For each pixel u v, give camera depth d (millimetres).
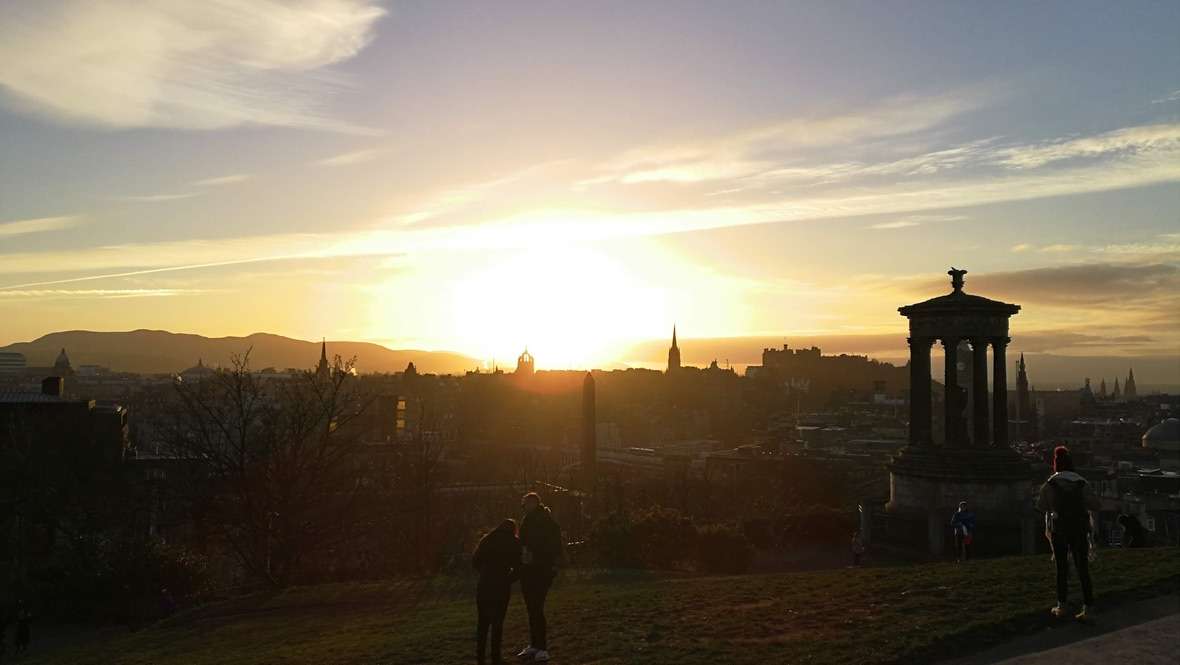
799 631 16781
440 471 70125
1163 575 19344
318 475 50406
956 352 46594
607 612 20125
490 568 15234
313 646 21609
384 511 53781
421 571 46812
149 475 70000
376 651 18719
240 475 48750
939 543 41312
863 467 124375
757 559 43500
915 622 16641
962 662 14297
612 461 169875
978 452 44562
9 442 63594
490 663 15922
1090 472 115562
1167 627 15250
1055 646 14648
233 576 59719
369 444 72938
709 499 81688
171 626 30812
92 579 44031
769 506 78312
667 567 38656
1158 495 107125
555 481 122250
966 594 18812
